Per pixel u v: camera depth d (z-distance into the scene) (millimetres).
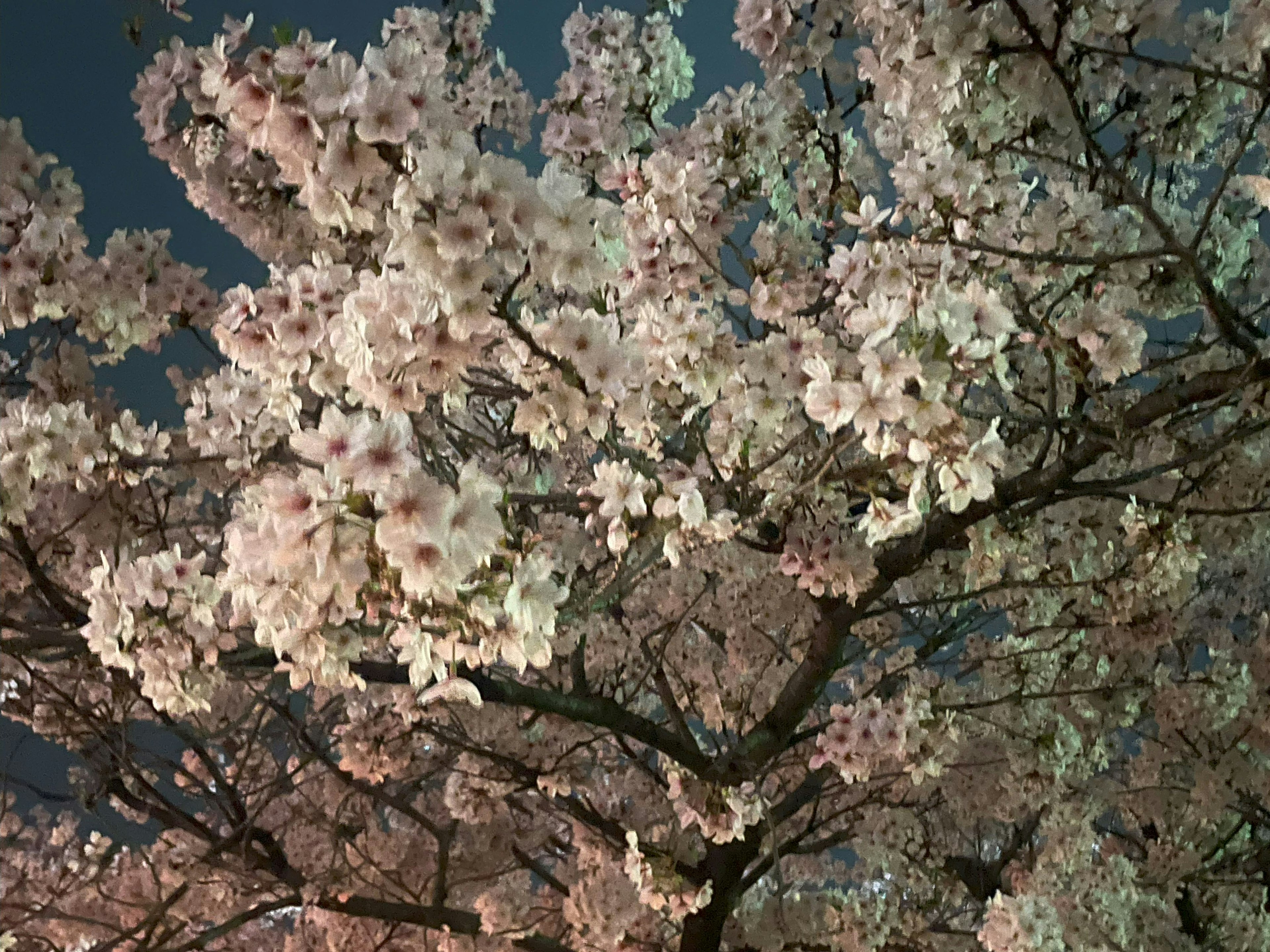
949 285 2312
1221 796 5469
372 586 1707
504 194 1647
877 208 2641
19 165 3240
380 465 1547
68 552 4352
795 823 7160
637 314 2781
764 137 3990
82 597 3570
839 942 5520
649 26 4285
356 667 3920
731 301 2932
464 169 1626
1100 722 5723
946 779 6312
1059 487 3461
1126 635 4973
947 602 4160
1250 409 3684
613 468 2389
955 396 1982
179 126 3713
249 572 1683
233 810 6035
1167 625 4805
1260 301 4223
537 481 4578
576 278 1755
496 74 4930
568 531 4613
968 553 4734
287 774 5441
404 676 3971
